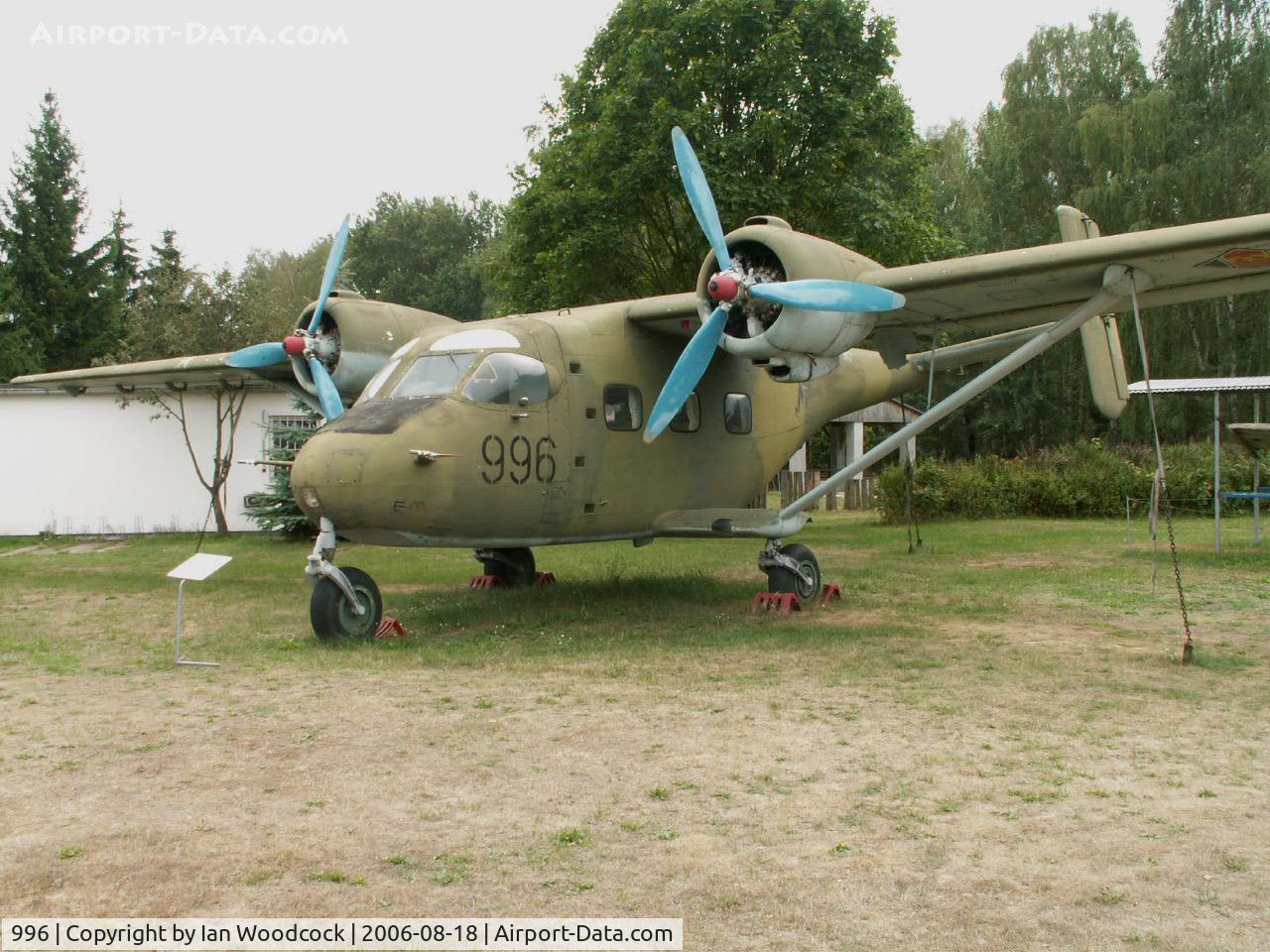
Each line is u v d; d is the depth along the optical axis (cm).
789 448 1216
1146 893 361
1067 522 2308
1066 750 535
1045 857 394
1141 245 766
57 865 387
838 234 1889
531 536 955
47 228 3712
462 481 873
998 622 963
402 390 906
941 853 399
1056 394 3738
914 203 2045
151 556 1700
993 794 466
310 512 854
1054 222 3859
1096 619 978
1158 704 634
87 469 2123
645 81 1791
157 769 505
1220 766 508
